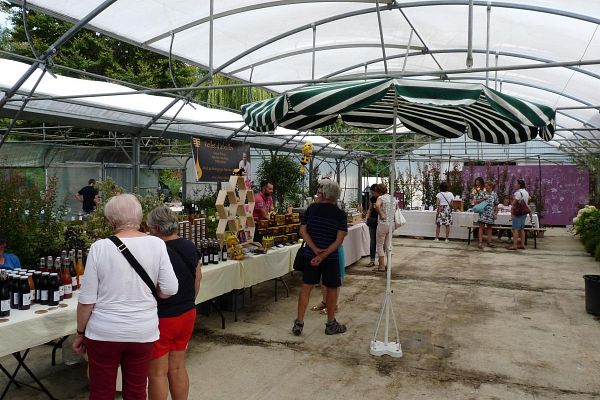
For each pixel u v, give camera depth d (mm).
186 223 5312
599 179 15445
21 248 4590
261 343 5148
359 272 9219
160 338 3170
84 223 5445
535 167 19062
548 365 4621
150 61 18141
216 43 7262
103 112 8641
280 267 6668
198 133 11453
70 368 4418
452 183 18141
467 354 4898
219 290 5191
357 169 24016
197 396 3904
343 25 7129
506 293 7570
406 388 4109
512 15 6465
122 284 2678
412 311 6500
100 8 5262
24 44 16031
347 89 3844
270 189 8148
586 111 10766
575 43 7008
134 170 9664
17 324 3115
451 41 7688
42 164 13562
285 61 8773
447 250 12266
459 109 5227
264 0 6074
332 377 4312
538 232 15508
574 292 7656
